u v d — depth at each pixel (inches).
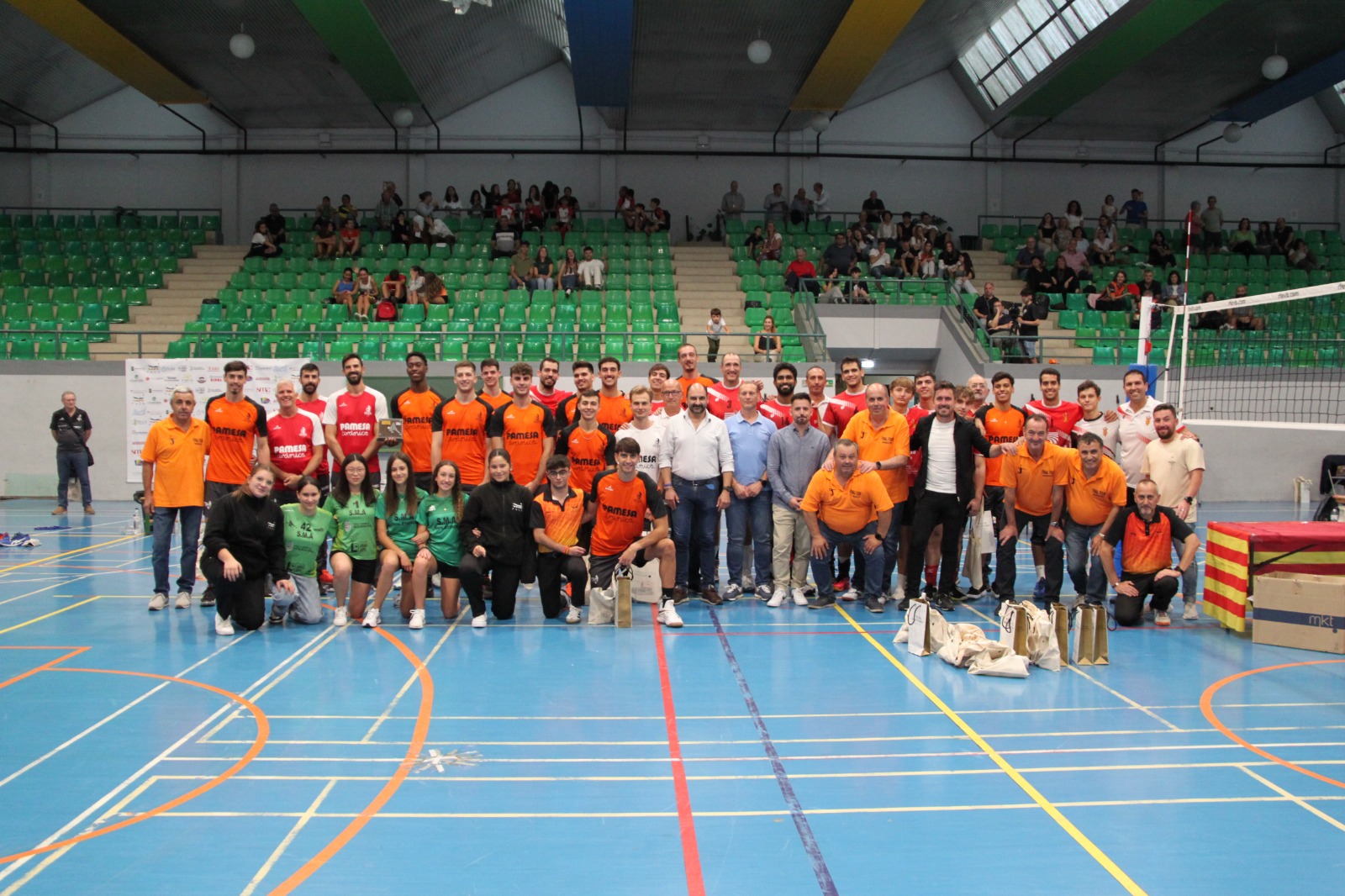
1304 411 625.6
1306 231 892.0
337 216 808.3
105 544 427.8
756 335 600.7
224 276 759.7
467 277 726.5
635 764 166.7
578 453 294.7
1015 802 152.0
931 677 220.5
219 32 661.3
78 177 862.5
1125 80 763.4
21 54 717.9
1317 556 257.4
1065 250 797.2
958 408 311.0
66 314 698.2
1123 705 200.5
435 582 312.8
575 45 618.8
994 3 710.5
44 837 138.3
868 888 124.8
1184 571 274.7
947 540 286.0
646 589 275.6
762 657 236.4
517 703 199.5
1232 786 159.0
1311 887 126.2
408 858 132.2
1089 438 272.5
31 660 231.1
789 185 891.4
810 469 294.0
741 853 134.2
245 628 262.8
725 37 676.1
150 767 164.4
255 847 135.2
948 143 892.6
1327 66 718.5
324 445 311.7
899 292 716.0
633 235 799.1
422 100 781.9
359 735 180.1
